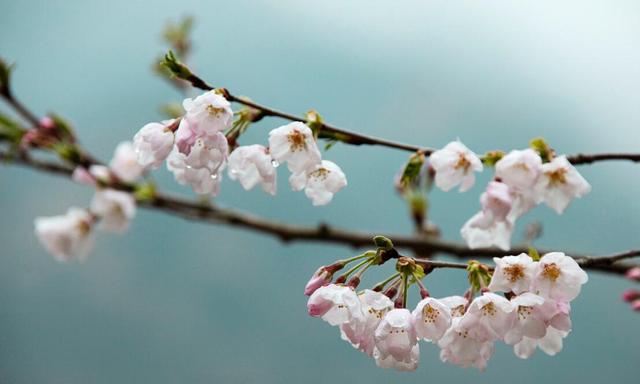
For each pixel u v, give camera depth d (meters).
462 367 1.82
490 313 1.80
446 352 1.82
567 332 1.81
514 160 1.86
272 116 1.88
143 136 1.87
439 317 1.80
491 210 1.86
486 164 1.89
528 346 1.85
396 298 1.82
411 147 1.90
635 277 2.06
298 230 2.27
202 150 1.84
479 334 1.80
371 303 1.80
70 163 2.21
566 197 1.86
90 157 2.23
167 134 1.87
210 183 1.88
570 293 1.81
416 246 2.23
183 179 1.89
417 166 1.90
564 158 1.86
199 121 1.83
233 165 1.87
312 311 1.81
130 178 2.33
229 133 1.87
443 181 1.88
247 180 1.88
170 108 2.24
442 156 1.88
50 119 2.21
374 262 1.82
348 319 1.81
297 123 1.86
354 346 1.82
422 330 1.80
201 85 1.87
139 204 2.28
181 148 1.83
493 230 1.90
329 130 1.89
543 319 1.80
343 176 1.88
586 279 1.80
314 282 1.82
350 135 1.89
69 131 2.22
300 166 1.86
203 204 2.27
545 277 1.81
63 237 2.36
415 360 1.81
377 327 1.81
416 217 2.28
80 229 2.36
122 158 2.34
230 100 1.86
